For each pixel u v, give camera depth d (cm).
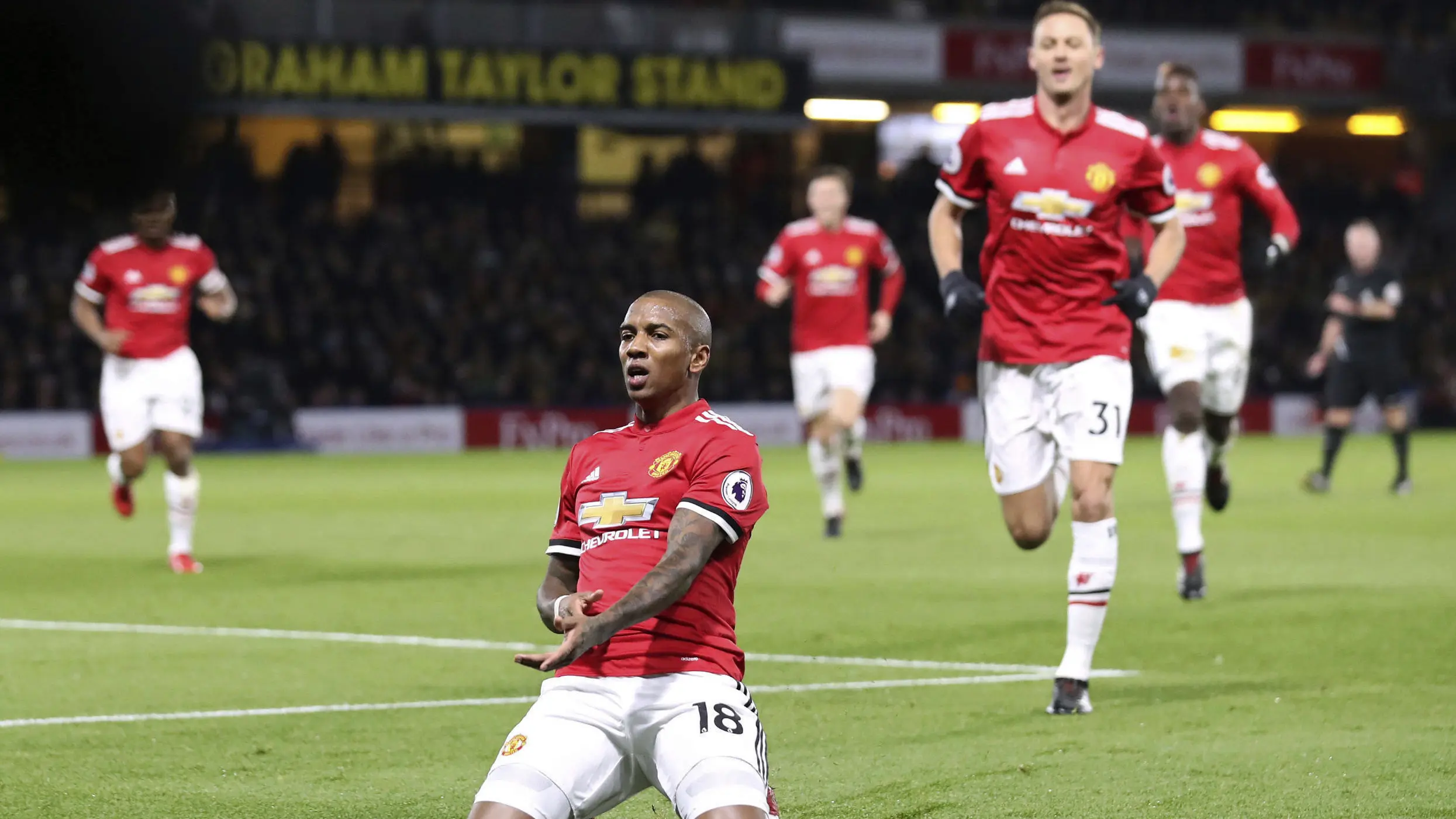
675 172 5638
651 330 693
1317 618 1482
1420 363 5488
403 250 5159
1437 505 2623
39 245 4569
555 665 606
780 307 5344
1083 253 1136
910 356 5191
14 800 875
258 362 4459
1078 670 1091
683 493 674
